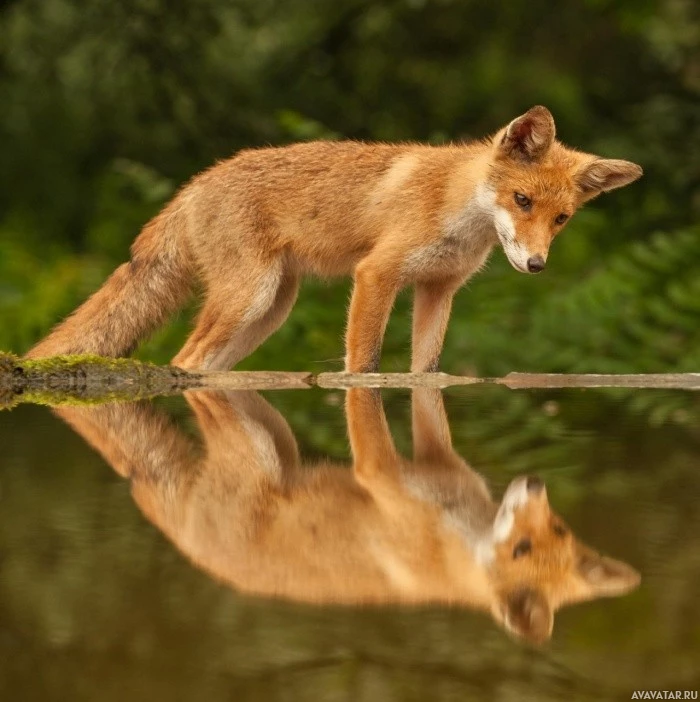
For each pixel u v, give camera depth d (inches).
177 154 1286.9
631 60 1428.4
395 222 602.5
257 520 235.1
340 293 968.3
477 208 594.6
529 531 222.7
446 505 250.5
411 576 191.9
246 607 172.4
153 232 646.5
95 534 217.5
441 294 625.9
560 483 272.4
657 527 222.8
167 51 1218.0
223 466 301.1
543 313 911.0
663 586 183.9
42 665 148.3
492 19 1428.4
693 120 1269.7
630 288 912.3
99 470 289.4
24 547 206.1
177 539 214.2
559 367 870.4
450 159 606.9
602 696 144.3
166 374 535.2
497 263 1004.6
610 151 1270.9
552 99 1376.7
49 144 1360.7
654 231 1165.7
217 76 1275.8
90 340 634.8
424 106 1384.1
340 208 617.3
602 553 203.8
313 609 172.9
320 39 1364.4
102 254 1159.0
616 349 887.7
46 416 400.5
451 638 159.8
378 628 163.8
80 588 180.7
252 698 139.8
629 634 161.3
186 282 652.1
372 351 602.2
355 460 313.4
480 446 337.1
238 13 1259.8
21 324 962.1
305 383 544.1
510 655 155.4
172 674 146.6
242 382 543.2
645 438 349.1
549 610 173.0
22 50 1301.7
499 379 563.5
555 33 1460.4
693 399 467.8
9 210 1343.5
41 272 1102.4
